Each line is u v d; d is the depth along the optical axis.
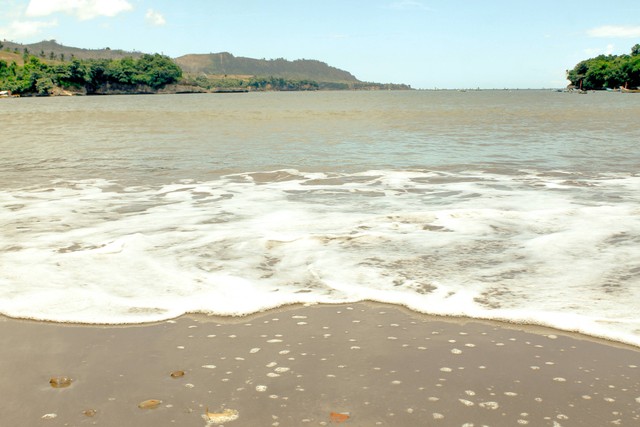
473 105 71.75
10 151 17.08
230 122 34.06
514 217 7.78
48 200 9.42
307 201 9.25
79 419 3.19
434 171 12.56
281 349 4.09
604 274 5.45
